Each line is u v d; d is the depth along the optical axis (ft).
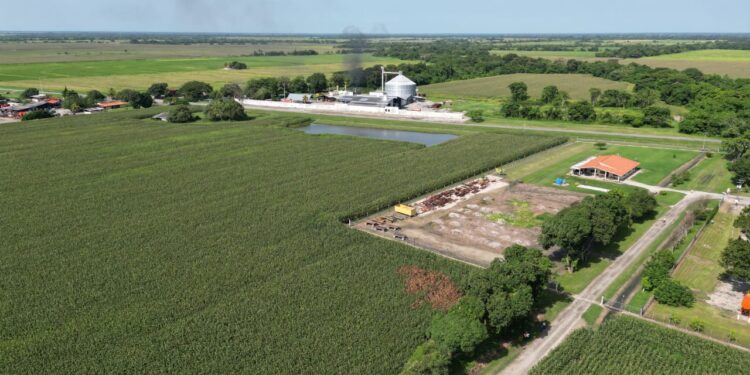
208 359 178.91
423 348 180.75
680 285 220.84
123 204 321.11
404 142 494.59
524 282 198.70
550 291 228.84
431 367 167.22
